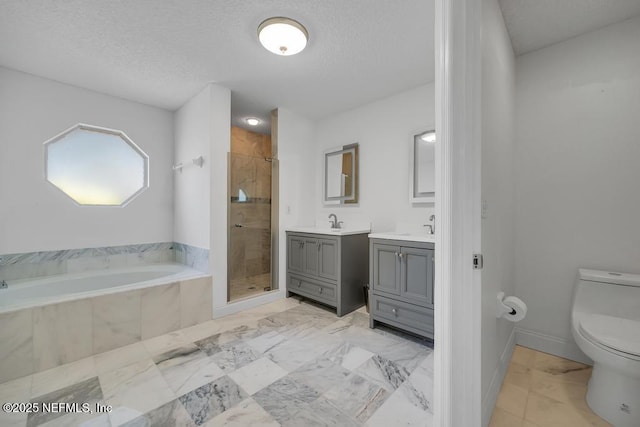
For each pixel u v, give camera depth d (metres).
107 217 2.69
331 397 1.43
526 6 1.59
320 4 1.52
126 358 1.82
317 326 2.32
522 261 2.03
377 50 1.97
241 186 2.80
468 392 1.02
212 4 1.51
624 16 1.65
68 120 2.46
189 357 1.82
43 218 2.35
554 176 1.92
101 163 2.70
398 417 1.29
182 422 1.25
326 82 2.46
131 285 2.14
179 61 2.10
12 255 2.21
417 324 2.01
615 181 1.71
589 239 1.79
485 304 1.16
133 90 2.60
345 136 3.15
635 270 1.65
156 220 3.01
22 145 2.25
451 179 1.00
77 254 2.52
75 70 2.22
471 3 1.04
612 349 1.21
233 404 1.37
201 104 2.60
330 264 2.62
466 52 1.01
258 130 3.88
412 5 1.54
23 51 1.95
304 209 3.34
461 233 1.02
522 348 1.99
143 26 1.69
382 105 2.81
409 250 2.05
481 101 1.07
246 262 2.85
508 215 1.76
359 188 3.01
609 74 1.73
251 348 1.94
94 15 1.58
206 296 2.45
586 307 1.61
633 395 1.22
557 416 1.32
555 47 1.92
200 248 2.63
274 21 1.62
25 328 1.65
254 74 2.31
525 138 2.03
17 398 1.43
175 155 3.09
